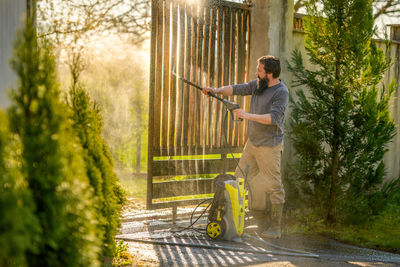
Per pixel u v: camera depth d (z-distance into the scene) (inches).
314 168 339.3
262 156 283.3
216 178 272.2
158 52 290.4
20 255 94.3
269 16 332.5
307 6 333.1
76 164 118.1
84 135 154.9
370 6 320.5
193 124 315.9
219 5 322.3
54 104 111.7
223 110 333.4
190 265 209.8
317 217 343.3
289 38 348.5
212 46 323.0
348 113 330.3
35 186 106.9
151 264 205.9
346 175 332.5
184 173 312.2
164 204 299.1
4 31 124.5
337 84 323.0
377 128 346.9
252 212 315.3
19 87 110.0
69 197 110.1
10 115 107.8
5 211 92.2
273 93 278.8
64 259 110.4
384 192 385.4
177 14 300.2
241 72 342.6
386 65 333.1
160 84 293.7
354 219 338.6
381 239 305.3
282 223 328.2
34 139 107.7
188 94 311.0
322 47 334.0
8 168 100.2
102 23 244.8
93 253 117.6
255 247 258.4
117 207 172.1
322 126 327.0
